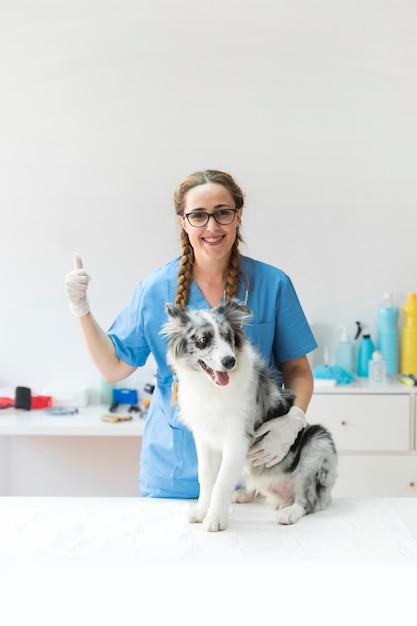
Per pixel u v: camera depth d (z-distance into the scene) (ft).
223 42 10.65
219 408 5.57
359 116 10.78
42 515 5.71
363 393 10.15
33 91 10.73
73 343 11.20
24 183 10.89
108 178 10.88
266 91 10.73
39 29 10.62
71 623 3.94
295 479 6.02
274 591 4.31
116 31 10.63
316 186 10.92
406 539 5.26
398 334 11.15
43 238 11.00
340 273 11.10
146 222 10.96
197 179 6.20
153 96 10.75
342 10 10.57
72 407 10.89
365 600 4.21
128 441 11.24
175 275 6.66
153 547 5.10
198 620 3.97
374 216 10.97
